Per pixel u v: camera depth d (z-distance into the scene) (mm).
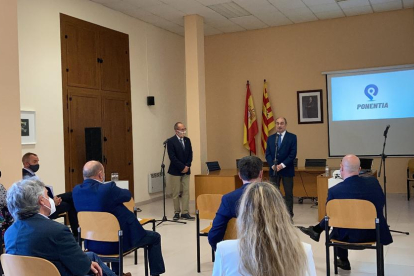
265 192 1521
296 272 1433
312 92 9164
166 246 5113
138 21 8492
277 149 6203
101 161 6691
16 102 3914
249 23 9125
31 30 6066
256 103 9680
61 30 6594
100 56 7434
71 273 2229
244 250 1459
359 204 3320
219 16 8531
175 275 4039
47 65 6324
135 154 8328
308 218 6508
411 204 7379
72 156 6762
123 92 8016
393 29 8500
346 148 8922
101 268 2650
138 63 8469
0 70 3789
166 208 7980
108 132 7594
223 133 10016
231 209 2791
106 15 7609
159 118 9094
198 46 8352
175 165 6742
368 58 8711
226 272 1522
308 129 9234
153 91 8914
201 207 4043
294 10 8305
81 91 6977
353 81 8820
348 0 7789
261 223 1465
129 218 3375
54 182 6422
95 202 3336
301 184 7855
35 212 2215
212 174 7027
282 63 9414
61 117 6566
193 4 7703
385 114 8594
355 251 4684
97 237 3262
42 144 6223
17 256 2088
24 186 2201
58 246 2160
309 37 9164
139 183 8430
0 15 3805
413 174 7969
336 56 8961
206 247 5039
